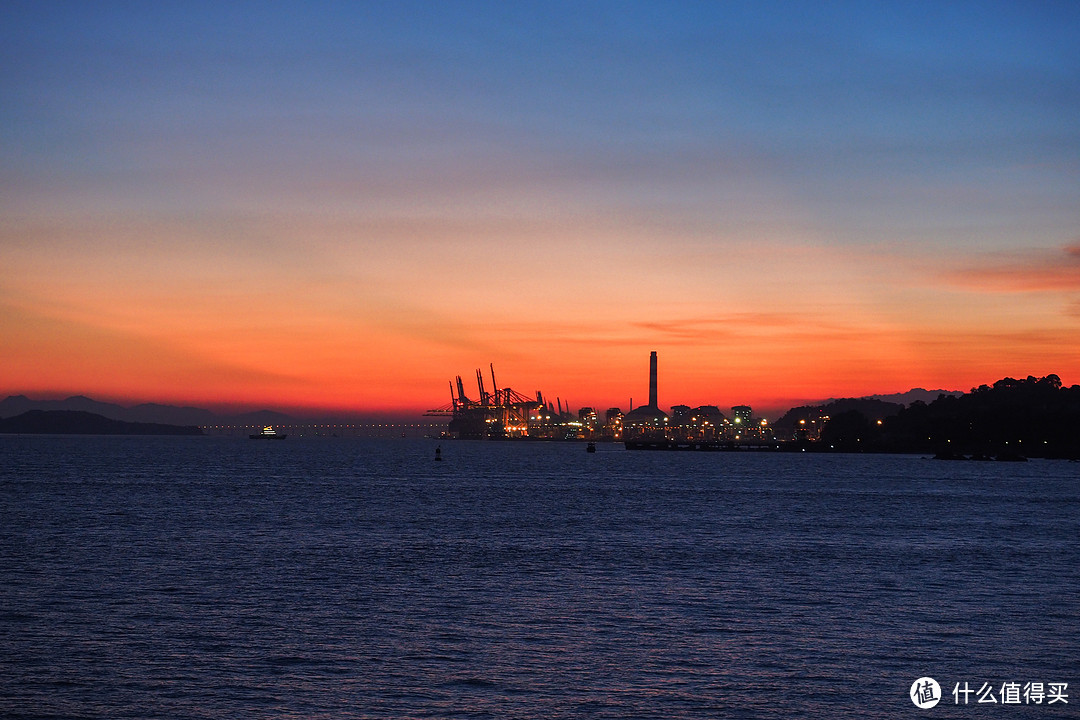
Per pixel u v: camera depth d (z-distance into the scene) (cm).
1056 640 4106
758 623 4394
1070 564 6475
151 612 4531
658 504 12138
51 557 6356
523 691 3338
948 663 3734
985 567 6278
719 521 9688
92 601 4788
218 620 4372
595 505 11856
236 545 7144
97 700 3212
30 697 3234
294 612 4562
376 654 3797
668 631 4216
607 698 3272
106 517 9362
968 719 3128
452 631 4188
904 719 3119
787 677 3528
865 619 4500
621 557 6631
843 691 3375
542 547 7188
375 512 10375
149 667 3588
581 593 5122
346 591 5131
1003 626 4366
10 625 4228
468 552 6838
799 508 11669
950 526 9344
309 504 11419
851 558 6694
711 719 3091
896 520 10025
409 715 3092
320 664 3647
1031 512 11256
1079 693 3397
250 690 3328
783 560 6550
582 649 3891
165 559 6316
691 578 5678
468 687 3378
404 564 6175
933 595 5156
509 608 4697
